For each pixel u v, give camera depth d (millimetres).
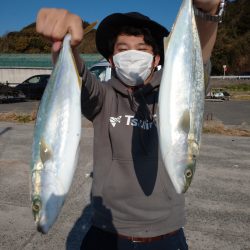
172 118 1631
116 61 2229
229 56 58625
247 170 6637
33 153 1605
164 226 2139
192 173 1634
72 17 1695
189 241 3971
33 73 35031
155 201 2131
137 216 2125
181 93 1658
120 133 2191
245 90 36938
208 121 12148
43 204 1533
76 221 4457
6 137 9742
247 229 4281
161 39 2295
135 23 2252
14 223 4406
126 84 2268
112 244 2164
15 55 37969
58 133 1601
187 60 1693
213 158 7496
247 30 64000
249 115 16469
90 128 10953
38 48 54625
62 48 1682
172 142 1612
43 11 1701
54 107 1638
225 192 5469
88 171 6426
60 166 1570
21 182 5883
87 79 2029
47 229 1521
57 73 1678
